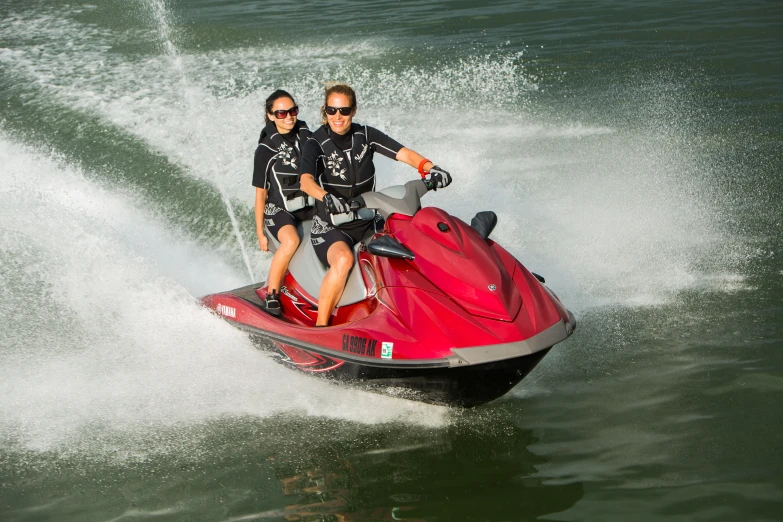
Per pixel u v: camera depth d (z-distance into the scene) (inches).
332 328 568.7
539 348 500.7
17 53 1572.3
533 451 510.3
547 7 1975.9
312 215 663.1
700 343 630.5
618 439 515.8
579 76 1432.1
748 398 550.9
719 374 583.8
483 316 514.3
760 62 1459.2
